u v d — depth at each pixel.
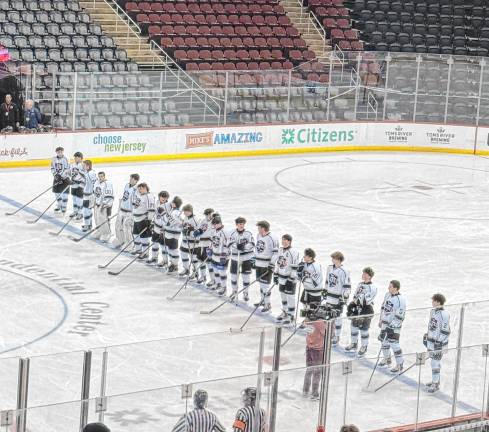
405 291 24.88
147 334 21.39
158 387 14.98
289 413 15.45
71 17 42.78
